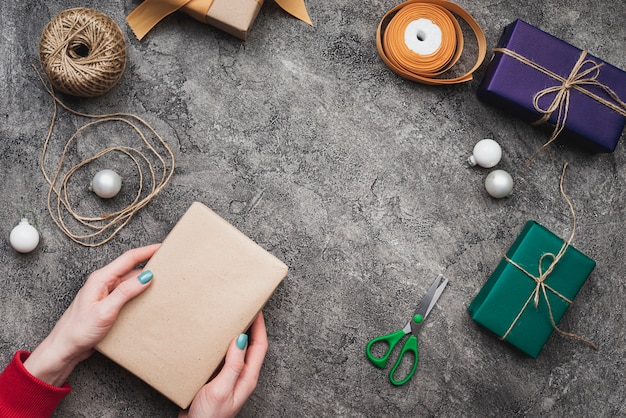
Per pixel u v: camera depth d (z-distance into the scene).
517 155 1.61
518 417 1.58
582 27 1.64
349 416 1.56
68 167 1.54
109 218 1.54
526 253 1.49
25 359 1.38
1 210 1.52
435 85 1.60
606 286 1.61
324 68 1.59
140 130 1.55
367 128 1.59
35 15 1.55
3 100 1.54
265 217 1.56
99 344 1.33
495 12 1.63
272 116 1.57
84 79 1.40
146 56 1.56
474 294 1.58
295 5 1.57
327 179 1.57
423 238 1.58
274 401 1.54
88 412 1.51
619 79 1.53
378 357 1.57
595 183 1.62
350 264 1.57
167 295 1.34
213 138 1.56
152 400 1.52
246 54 1.58
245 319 1.34
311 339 1.55
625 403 1.60
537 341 1.50
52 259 1.52
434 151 1.59
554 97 1.51
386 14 1.54
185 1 1.48
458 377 1.58
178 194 1.55
